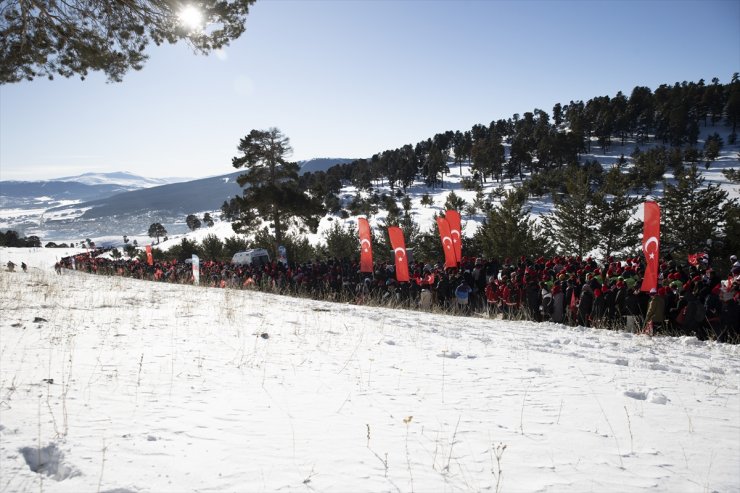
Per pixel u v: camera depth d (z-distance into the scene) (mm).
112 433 3660
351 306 14602
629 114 163500
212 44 12688
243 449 3580
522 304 14211
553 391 5551
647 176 84812
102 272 34594
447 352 7594
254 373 5758
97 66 12398
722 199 27531
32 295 11688
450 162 189375
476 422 4418
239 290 18375
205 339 7520
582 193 30344
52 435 3508
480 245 30562
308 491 2994
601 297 12305
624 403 5121
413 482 3180
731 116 161750
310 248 42156
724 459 3701
